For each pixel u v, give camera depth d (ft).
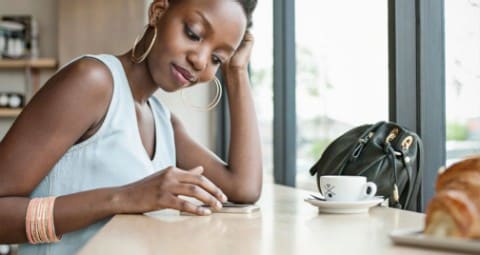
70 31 14.14
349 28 8.45
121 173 4.31
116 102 4.37
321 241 2.77
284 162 11.16
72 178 4.25
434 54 6.51
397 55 6.59
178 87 4.66
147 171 4.46
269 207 4.63
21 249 4.19
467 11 6.06
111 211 3.95
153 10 4.61
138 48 4.69
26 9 15.62
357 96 8.20
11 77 15.49
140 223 3.49
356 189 4.29
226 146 13.79
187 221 3.62
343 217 3.84
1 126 15.58
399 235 2.52
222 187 5.50
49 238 3.95
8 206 3.92
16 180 4.01
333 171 5.44
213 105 6.27
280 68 11.19
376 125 5.52
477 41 5.91
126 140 4.39
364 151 5.39
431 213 2.39
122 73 4.48
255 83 12.45
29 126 4.08
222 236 2.94
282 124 11.19
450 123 6.34
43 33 15.61
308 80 10.19
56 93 4.14
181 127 5.82
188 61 4.55
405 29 6.61
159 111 5.11
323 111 9.50
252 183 5.47
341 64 8.75
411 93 6.61
